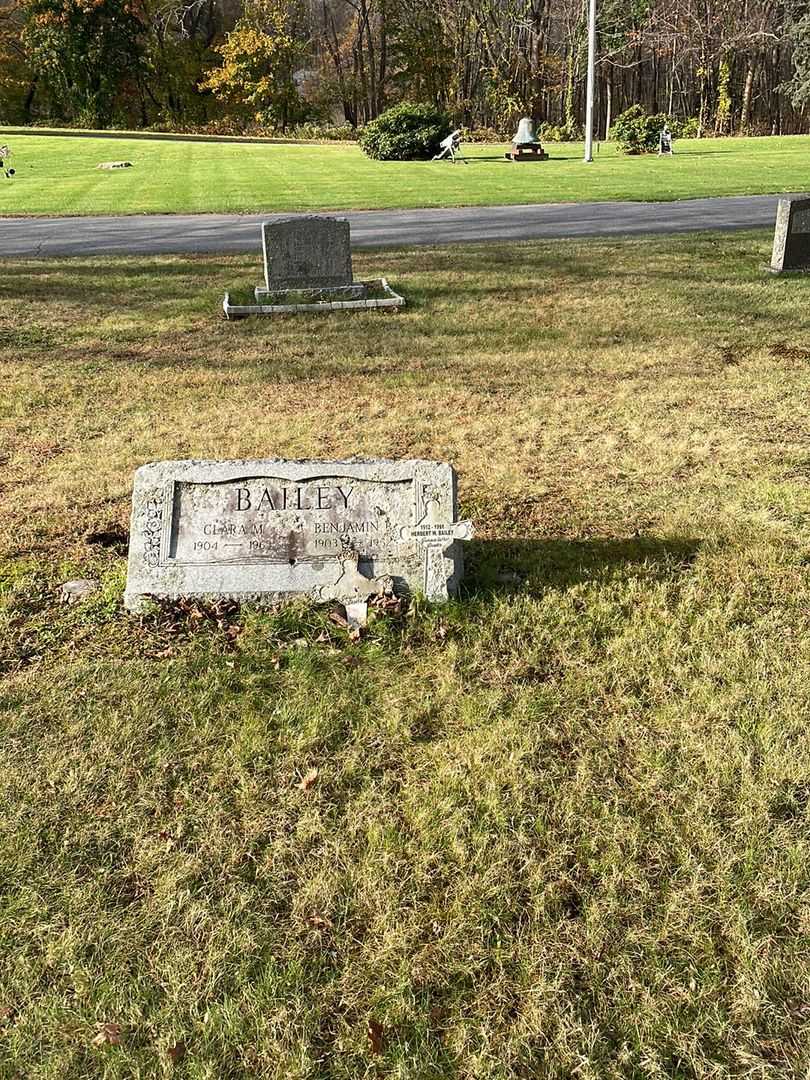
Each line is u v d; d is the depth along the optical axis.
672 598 2.55
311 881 1.69
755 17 26.62
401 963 1.54
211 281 6.88
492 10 27.83
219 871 1.72
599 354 4.91
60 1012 1.47
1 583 2.64
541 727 2.05
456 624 2.40
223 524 2.47
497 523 3.02
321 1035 1.44
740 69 30.55
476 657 2.28
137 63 28.88
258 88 28.48
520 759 1.95
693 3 27.08
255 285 6.66
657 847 1.74
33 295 6.49
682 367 4.66
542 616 2.44
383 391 4.40
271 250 6.07
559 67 29.58
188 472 2.48
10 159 16.81
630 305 5.91
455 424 3.94
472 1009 1.48
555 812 1.83
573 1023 1.45
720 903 1.63
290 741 2.02
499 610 2.46
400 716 2.08
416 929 1.59
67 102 29.38
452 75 29.81
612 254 7.55
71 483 3.35
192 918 1.62
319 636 2.35
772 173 13.91
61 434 3.91
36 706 2.12
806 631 2.37
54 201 11.48
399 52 30.34
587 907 1.63
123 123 29.61
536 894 1.66
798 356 4.79
